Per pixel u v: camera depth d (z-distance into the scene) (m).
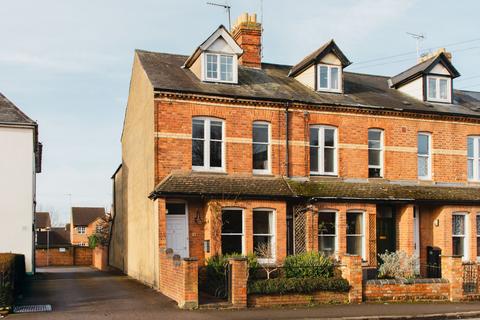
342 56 23.78
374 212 21.92
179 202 19.97
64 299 16.92
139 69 23.56
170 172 19.92
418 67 25.58
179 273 15.84
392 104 23.66
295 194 20.53
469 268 18.73
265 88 22.52
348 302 16.86
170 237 19.72
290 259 17.91
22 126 22.91
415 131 23.69
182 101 20.30
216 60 21.97
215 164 20.72
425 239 23.48
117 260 31.59
